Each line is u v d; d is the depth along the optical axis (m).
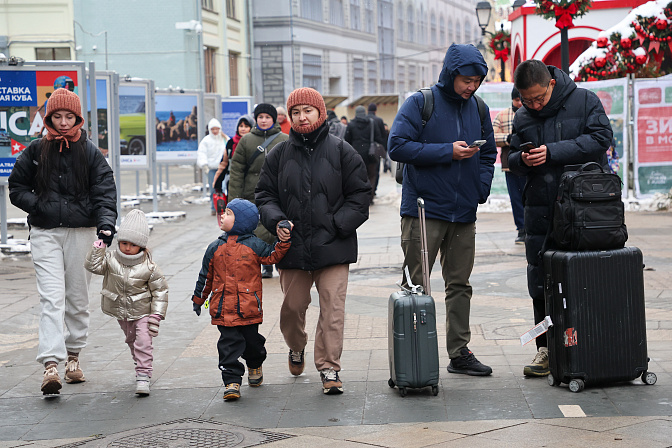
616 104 18.92
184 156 24.20
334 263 6.59
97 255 6.84
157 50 54.59
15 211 22.25
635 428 5.44
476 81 6.71
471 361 7.00
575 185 6.27
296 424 5.90
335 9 78.50
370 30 86.31
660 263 11.87
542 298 6.82
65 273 7.17
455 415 5.93
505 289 10.74
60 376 7.51
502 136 14.14
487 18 31.47
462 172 6.82
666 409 5.84
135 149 20.34
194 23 54.38
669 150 18.84
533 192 6.75
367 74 85.56
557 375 6.41
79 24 51.47
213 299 6.66
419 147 6.68
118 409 6.47
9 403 6.71
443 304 9.86
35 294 11.34
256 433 5.72
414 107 6.77
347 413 6.10
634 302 6.36
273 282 11.95
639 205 18.75
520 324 8.73
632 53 19.64
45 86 14.08
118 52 54.72
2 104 14.05
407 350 6.35
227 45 61.66
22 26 41.88
